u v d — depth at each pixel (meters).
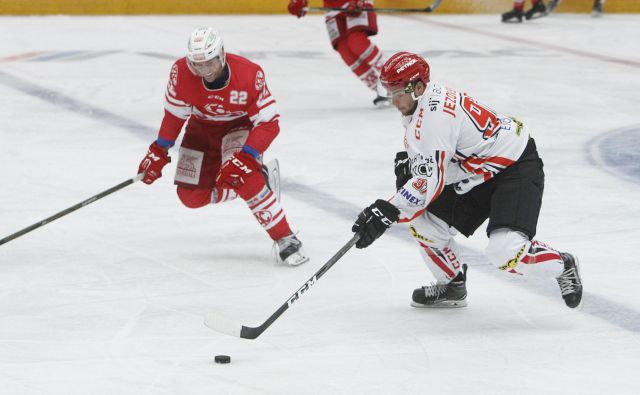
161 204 15.25
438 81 27.55
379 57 23.50
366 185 16.66
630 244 13.42
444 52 33.41
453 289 10.88
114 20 39.44
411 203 9.75
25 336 9.91
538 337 10.06
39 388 8.63
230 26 39.00
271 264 12.52
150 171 12.59
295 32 37.78
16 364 9.17
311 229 14.07
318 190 16.27
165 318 10.51
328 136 20.55
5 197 15.39
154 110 22.86
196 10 42.34
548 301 11.16
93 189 16.03
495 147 10.05
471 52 33.59
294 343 9.84
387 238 13.60
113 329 10.15
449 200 10.42
